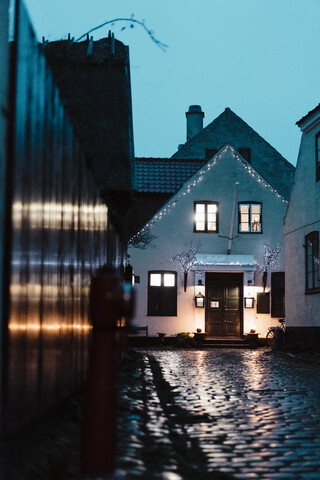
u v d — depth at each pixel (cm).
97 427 360
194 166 3080
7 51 417
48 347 534
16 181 422
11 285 412
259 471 471
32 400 478
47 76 538
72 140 662
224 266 2700
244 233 2767
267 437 604
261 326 2694
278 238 2770
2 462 395
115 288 366
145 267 2706
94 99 984
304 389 1006
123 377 1034
